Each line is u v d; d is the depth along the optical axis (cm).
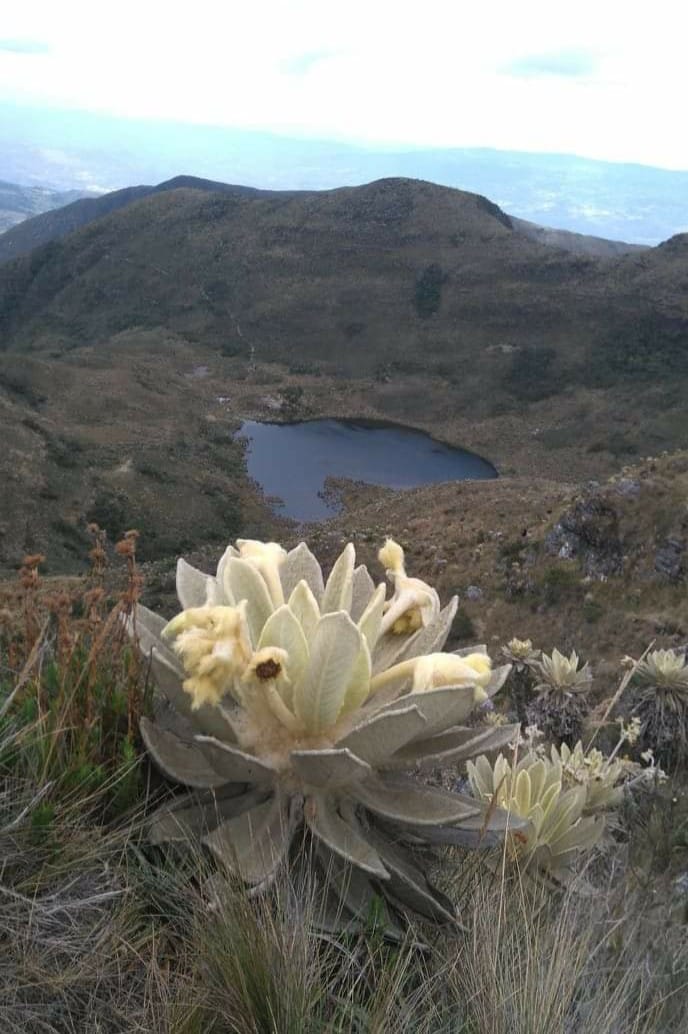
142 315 14638
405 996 186
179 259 15425
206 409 10206
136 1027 160
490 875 241
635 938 239
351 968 182
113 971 167
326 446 9688
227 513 7175
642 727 612
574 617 2923
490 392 11194
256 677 183
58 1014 159
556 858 268
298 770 184
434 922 205
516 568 3203
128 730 213
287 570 249
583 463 9438
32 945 163
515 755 289
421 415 11019
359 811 207
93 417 8706
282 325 13375
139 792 208
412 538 4066
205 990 168
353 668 194
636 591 2870
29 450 6712
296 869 195
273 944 172
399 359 12244
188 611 187
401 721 180
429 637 226
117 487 6869
